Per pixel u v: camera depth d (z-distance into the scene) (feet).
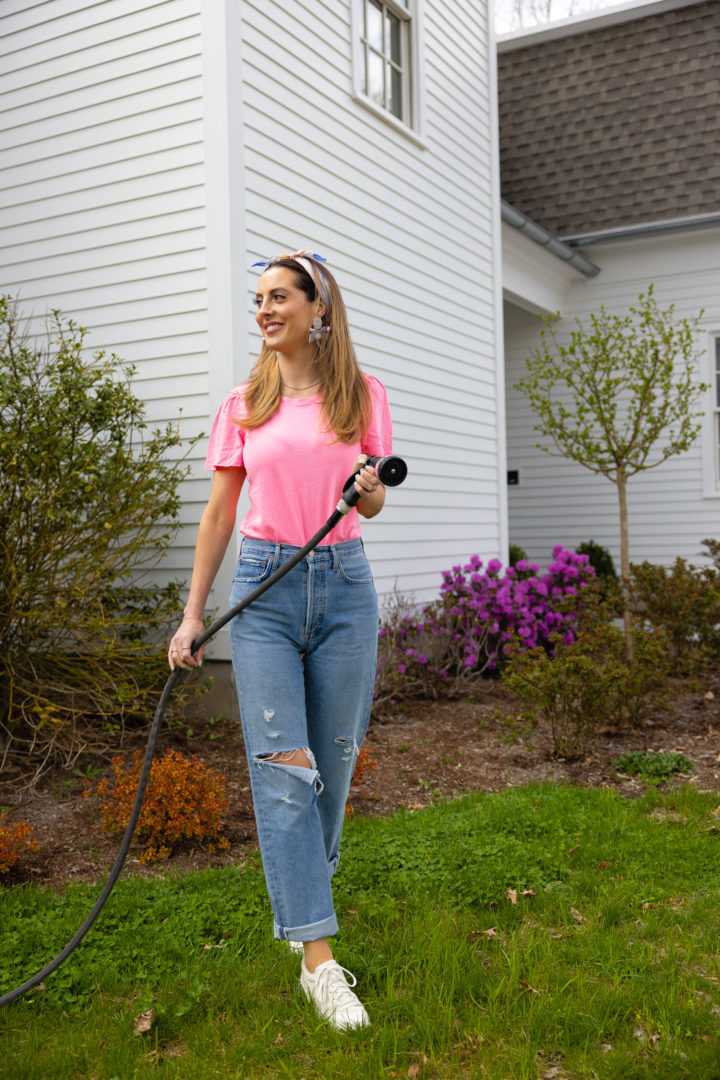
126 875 11.14
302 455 8.09
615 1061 7.02
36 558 16.26
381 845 11.42
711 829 12.12
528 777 15.46
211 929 9.41
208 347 18.29
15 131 20.66
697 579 23.43
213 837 12.30
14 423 15.94
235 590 8.25
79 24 19.71
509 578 24.47
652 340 23.00
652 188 36.86
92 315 19.71
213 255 18.15
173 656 8.29
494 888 10.19
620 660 17.60
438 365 26.66
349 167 22.26
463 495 28.02
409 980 8.26
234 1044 7.45
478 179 29.35
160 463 17.52
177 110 18.52
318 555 8.02
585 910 9.81
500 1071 6.97
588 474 38.19
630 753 16.17
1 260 20.88
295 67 20.17
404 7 25.17
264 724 7.91
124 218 19.26
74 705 16.48
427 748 17.22
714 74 35.96
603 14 37.50
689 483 36.78
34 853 11.80
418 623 22.29
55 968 7.85
